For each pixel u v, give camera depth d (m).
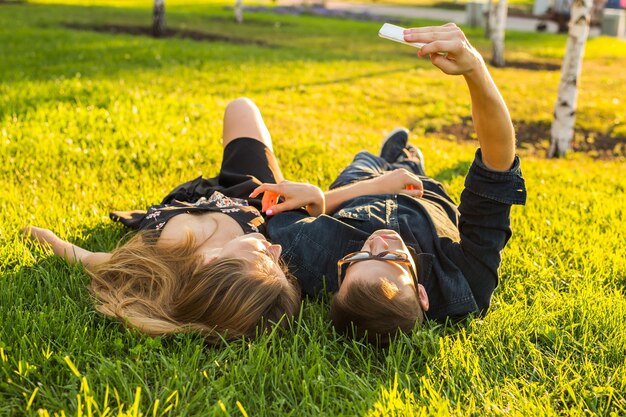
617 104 11.84
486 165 3.08
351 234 3.34
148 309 2.98
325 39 19.98
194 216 3.48
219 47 15.60
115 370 2.59
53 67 11.50
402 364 2.87
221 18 23.86
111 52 13.48
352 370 2.86
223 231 3.38
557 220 4.84
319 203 3.56
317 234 3.35
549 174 6.75
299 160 6.11
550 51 19.61
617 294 3.62
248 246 3.00
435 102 11.35
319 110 9.89
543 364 2.92
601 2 26.56
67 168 5.41
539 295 3.53
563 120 8.65
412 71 14.25
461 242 3.26
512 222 4.75
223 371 2.69
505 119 2.90
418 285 3.04
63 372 2.64
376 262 2.88
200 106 7.88
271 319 2.94
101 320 3.05
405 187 3.77
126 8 25.02
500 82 13.96
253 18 24.56
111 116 6.86
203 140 6.41
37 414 2.38
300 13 27.92
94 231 4.14
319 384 2.62
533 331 3.15
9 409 2.43
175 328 2.88
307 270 3.34
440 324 3.16
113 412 2.43
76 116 6.75
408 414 2.45
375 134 8.38
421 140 8.47
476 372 2.77
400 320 2.84
